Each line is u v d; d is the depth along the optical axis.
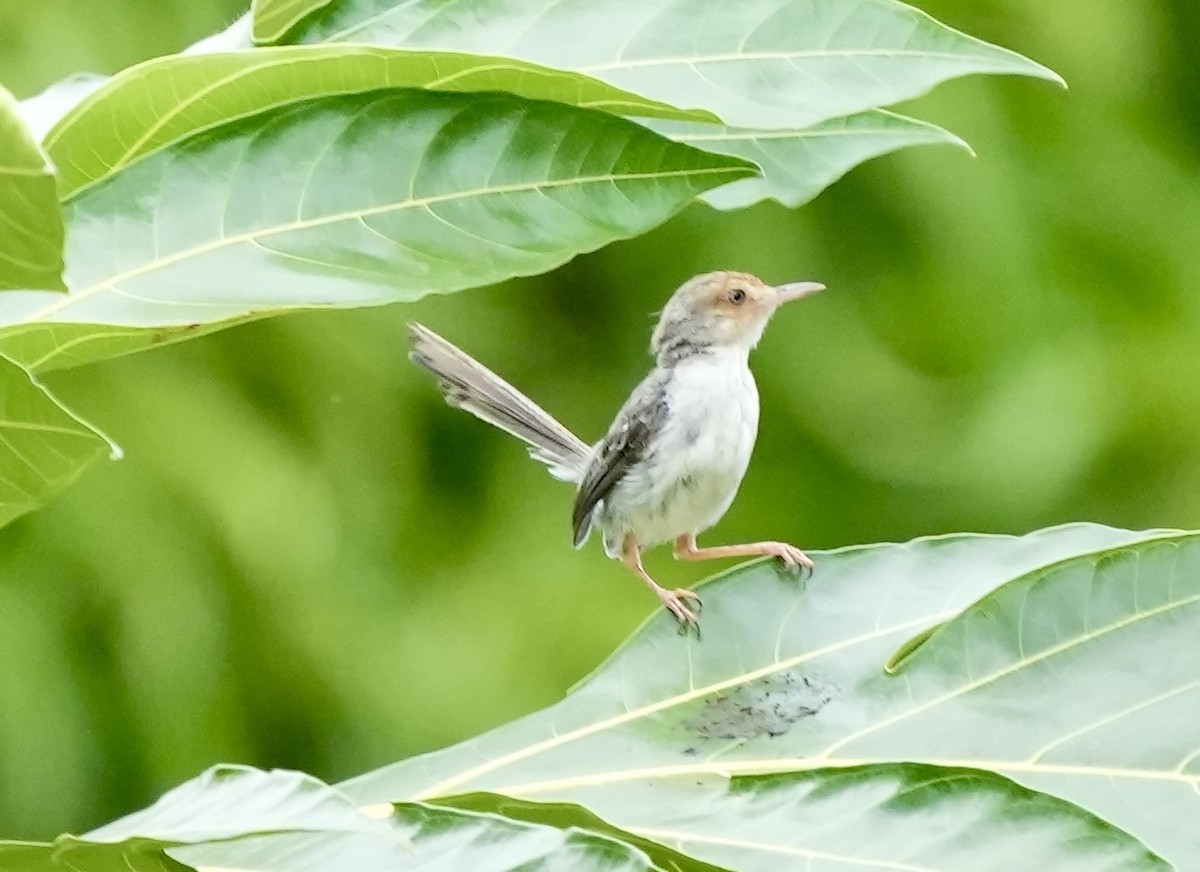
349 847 3.40
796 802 4.25
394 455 4.77
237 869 3.41
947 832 4.04
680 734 4.46
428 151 4.02
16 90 4.71
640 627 4.47
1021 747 4.45
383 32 4.45
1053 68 4.81
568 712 4.46
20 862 3.15
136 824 3.33
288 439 4.76
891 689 4.46
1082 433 4.80
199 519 4.73
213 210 4.05
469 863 3.28
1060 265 4.82
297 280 3.95
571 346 4.82
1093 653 4.46
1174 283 4.82
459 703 4.75
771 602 4.47
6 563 4.72
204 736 4.73
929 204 4.80
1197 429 4.81
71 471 3.21
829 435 4.82
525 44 4.38
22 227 2.85
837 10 4.14
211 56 3.85
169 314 3.88
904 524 4.83
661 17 4.30
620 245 4.82
